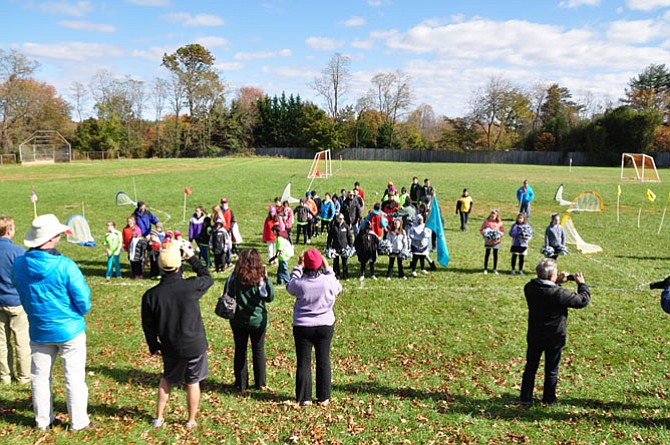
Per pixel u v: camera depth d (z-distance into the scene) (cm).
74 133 7825
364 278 1238
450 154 8300
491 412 589
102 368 702
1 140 6538
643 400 621
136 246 1213
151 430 523
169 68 8500
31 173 4409
